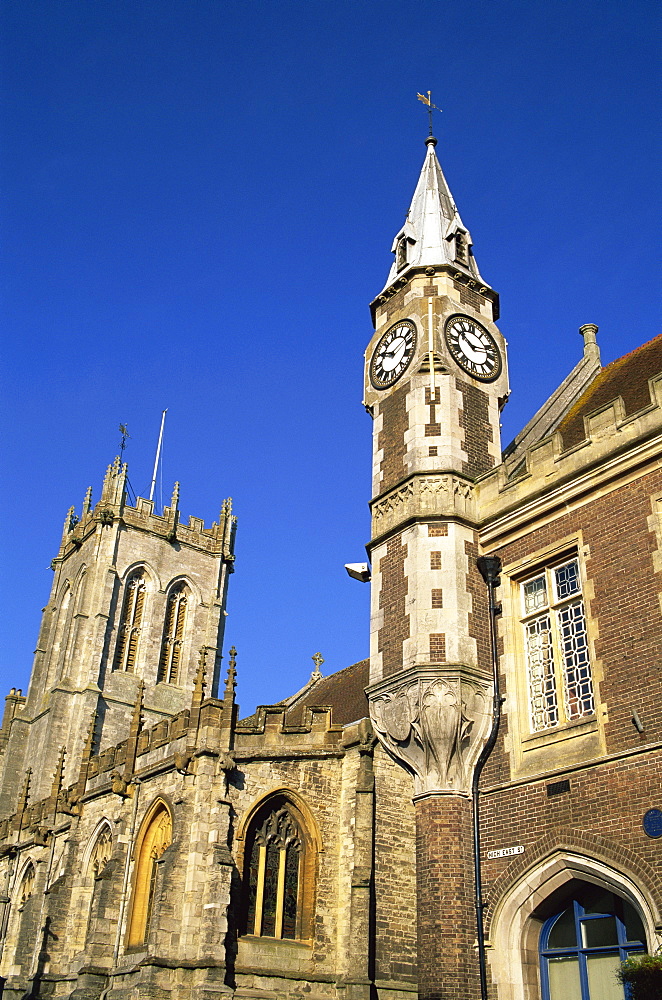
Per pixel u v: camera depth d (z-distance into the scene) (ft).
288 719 129.59
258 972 98.84
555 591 77.41
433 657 78.89
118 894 115.24
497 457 92.79
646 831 61.93
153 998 94.27
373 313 105.50
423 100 120.16
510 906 69.92
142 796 119.65
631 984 53.26
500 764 75.36
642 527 70.38
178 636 253.44
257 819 107.76
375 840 107.24
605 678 68.85
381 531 89.92
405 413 93.40
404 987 102.32
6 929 153.28
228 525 273.75
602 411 76.89
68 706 226.79
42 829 149.79
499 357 99.14
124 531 252.01
